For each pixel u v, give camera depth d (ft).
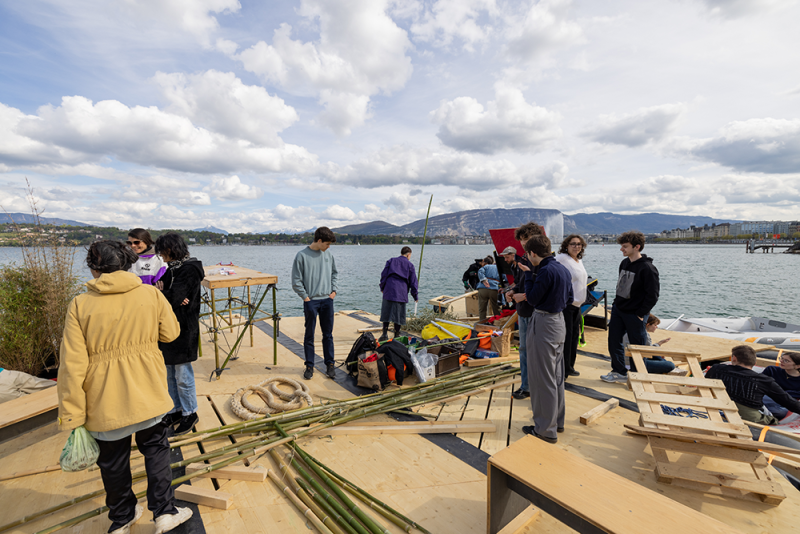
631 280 14.11
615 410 12.51
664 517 5.38
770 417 11.82
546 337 10.12
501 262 20.80
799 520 7.50
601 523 5.28
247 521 7.50
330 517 7.47
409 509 7.88
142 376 6.41
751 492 8.13
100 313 6.02
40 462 9.48
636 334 14.33
